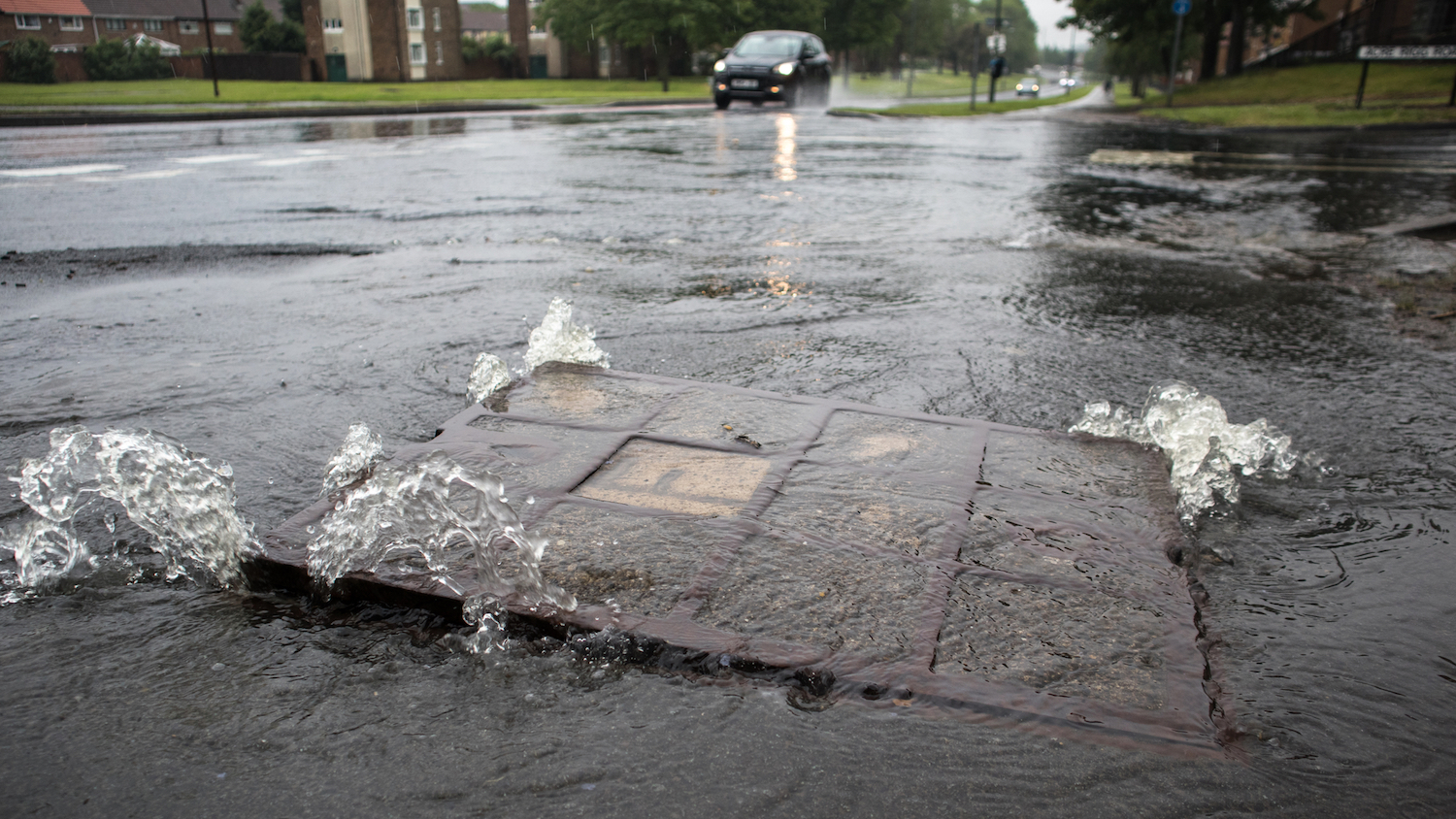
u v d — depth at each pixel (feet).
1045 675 4.76
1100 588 5.55
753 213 23.06
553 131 51.01
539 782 4.10
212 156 35.73
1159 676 4.80
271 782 4.11
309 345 11.17
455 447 7.38
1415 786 4.19
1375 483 7.66
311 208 23.07
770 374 10.41
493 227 20.63
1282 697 4.81
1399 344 12.07
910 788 4.07
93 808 3.96
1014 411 9.29
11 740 4.36
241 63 171.94
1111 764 4.22
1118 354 11.42
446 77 196.44
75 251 17.10
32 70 141.28
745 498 6.55
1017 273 16.37
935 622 5.15
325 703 4.65
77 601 5.55
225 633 5.26
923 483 6.88
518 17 215.92
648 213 23.04
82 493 6.73
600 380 9.14
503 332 11.96
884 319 12.99
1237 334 12.49
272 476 7.39
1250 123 59.31
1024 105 84.17
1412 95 75.20
